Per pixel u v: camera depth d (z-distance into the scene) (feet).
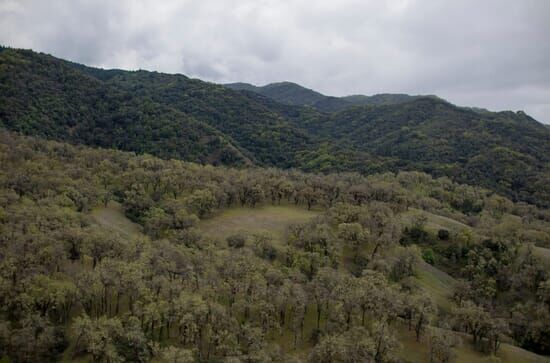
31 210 281.13
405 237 366.43
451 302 287.28
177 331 204.33
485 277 326.24
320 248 296.51
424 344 217.36
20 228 250.37
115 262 216.54
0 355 171.94
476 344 230.68
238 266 239.09
